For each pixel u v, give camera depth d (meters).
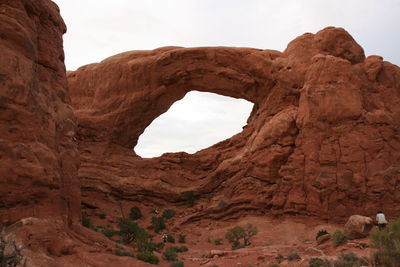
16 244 10.75
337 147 27.72
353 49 32.28
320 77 29.41
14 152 12.52
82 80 39.38
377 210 25.91
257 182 30.38
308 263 13.35
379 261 10.70
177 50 35.91
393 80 30.56
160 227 29.11
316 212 26.86
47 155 13.91
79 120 36.88
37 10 16.22
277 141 30.09
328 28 33.03
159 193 35.31
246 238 24.62
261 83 34.66
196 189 34.59
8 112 12.71
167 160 38.03
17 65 13.38
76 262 11.48
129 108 36.94
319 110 28.62
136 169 36.91
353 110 28.12
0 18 13.38
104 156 36.53
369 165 27.03
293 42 33.94
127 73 37.31
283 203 28.33
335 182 27.00
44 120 14.62
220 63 35.34
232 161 33.09
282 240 24.41
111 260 12.66
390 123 27.98
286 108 31.91
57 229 12.62
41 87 15.55
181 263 15.06
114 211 33.22
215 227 28.98
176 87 37.62
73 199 16.48
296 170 28.42
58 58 17.70
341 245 16.17
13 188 12.29
